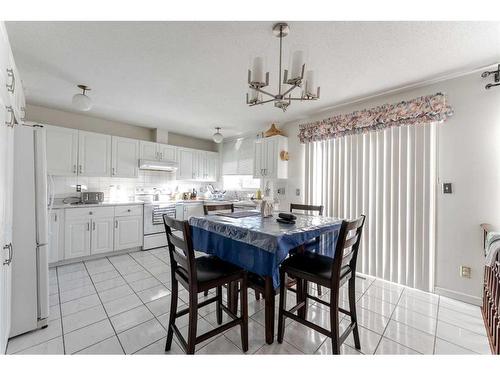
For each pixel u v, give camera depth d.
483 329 1.83
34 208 1.78
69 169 3.39
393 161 2.67
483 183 2.14
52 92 2.78
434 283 2.42
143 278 2.79
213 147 5.64
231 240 1.71
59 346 1.59
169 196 4.72
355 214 3.00
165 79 2.40
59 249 3.12
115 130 4.06
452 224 2.30
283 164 3.92
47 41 1.77
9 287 1.51
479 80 2.15
